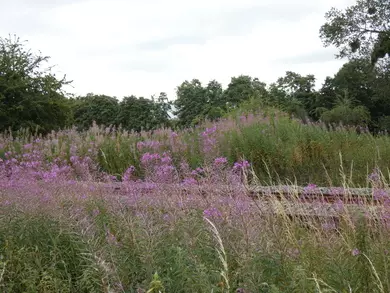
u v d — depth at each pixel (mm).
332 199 6027
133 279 3762
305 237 4555
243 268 3400
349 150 12031
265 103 22688
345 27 40438
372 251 3939
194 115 65500
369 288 3658
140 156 12695
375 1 39312
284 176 11141
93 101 75938
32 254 4371
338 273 3605
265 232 4047
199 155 11344
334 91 74375
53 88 28031
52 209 4910
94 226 4395
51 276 4023
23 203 5012
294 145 11812
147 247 3742
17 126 26375
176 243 4176
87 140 14273
